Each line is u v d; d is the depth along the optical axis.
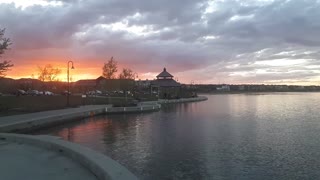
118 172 8.91
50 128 41.12
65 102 72.75
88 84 154.75
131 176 8.54
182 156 25.58
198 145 30.30
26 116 42.03
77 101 78.19
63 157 12.72
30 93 102.31
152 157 25.25
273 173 20.95
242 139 33.88
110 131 40.41
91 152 11.98
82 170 10.61
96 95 116.00
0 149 14.76
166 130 41.59
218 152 27.06
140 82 170.12
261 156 25.66
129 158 25.03
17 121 35.19
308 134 37.72
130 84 119.62
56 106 62.19
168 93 136.12
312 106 93.88
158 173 20.88
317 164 23.31
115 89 107.69
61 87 125.69
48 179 9.58
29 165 11.41
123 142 32.28
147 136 36.25
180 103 114.69
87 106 68.31
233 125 46.94
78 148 12.95
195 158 24.92
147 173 20.92
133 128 43.56
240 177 20.12
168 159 24.55
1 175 10.10
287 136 36.19
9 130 31.56
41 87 123.56
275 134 37.69
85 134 37.78
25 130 34.94
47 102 69.31
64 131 39.97
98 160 10.51
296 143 31.55
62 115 45.09
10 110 49.41
